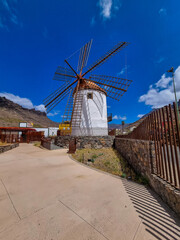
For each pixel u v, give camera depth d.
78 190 3.51
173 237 1.86
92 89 16.95
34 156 9.12
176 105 2.67
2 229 1.99
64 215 2.37
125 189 3.61
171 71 16.20
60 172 5.26
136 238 1.84
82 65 18.62
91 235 1.89
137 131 6.41
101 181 4.24
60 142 14.86
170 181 2.89
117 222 2.18
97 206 2.69
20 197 3.08
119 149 11.14
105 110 17.64
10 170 5.53
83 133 15.51
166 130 3.09
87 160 7.86
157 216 2.35
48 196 3.14
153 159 3.89
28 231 1.96
